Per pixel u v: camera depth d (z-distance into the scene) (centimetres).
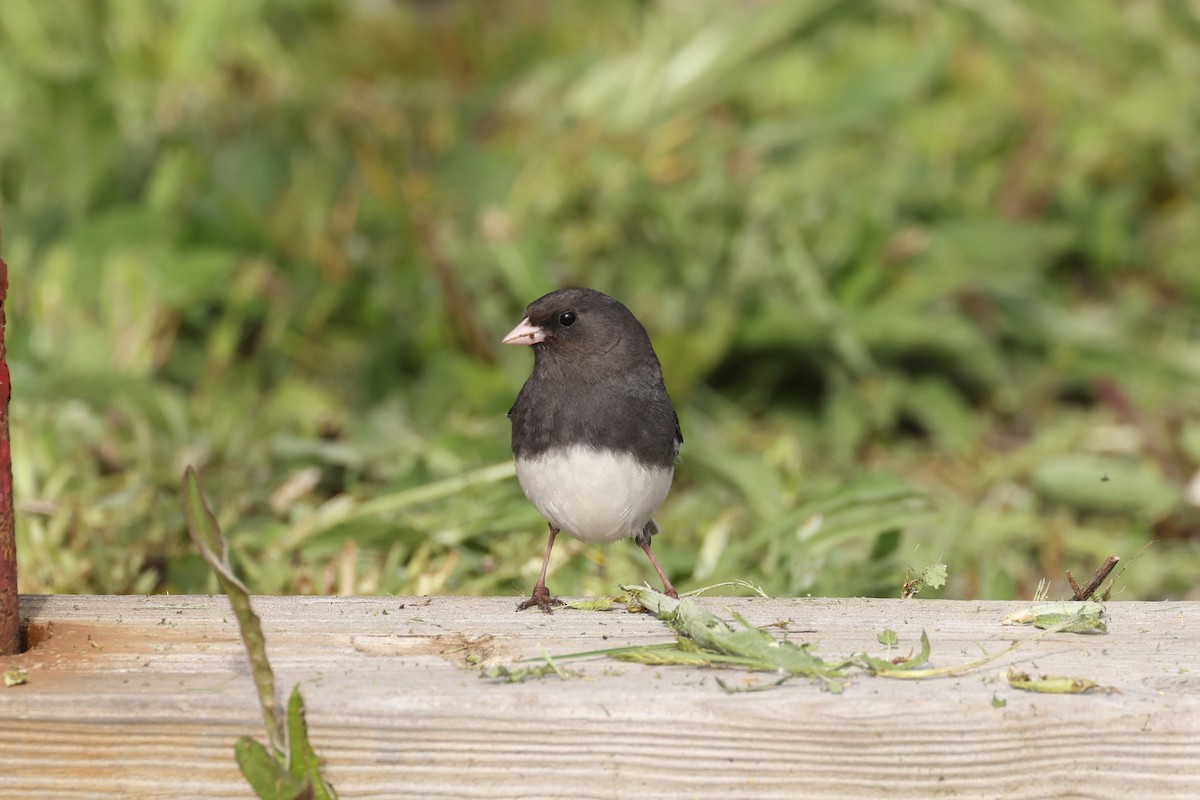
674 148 1318
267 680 421
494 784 447
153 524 811
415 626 512
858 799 448
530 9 1644
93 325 1081
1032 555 911
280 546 776
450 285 1086
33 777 444
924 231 1223
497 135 1360
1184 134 1348
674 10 1519
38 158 1222
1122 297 1287
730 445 1027
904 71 1316
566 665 474
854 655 485
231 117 1313
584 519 632
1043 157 1330
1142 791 449
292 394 1062
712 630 486
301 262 1175
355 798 446
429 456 870
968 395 1166
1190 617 528
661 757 446
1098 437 1085
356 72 1490
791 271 1149
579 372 618
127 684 454
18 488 853
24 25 1391
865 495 779
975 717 446
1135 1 1512
